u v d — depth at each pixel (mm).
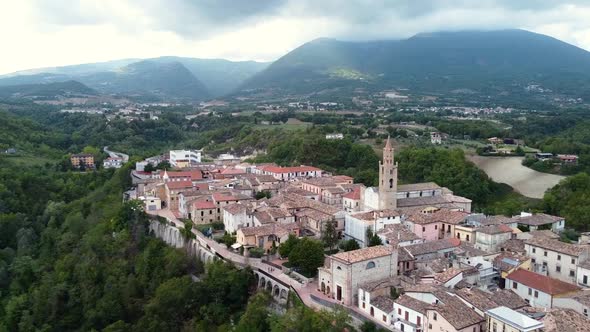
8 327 138500
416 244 122688
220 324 113562
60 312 138125
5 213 197000
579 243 128125
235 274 121750
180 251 143625
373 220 137875
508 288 103812
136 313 129125
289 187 191500
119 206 181375
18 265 162875
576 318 78188
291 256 120125
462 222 140000
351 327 93438
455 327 79875
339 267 103938
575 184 184625
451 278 100625
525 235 134250
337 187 185625
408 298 93562
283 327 93875
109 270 145500
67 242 173375
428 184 175750
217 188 187250
